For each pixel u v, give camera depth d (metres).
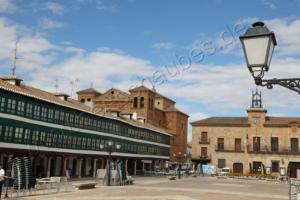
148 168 75.12
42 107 41.44
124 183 39.66
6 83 38.91
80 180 45.19
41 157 44.53
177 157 92.94
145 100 84.19
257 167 80.50
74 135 47.41
